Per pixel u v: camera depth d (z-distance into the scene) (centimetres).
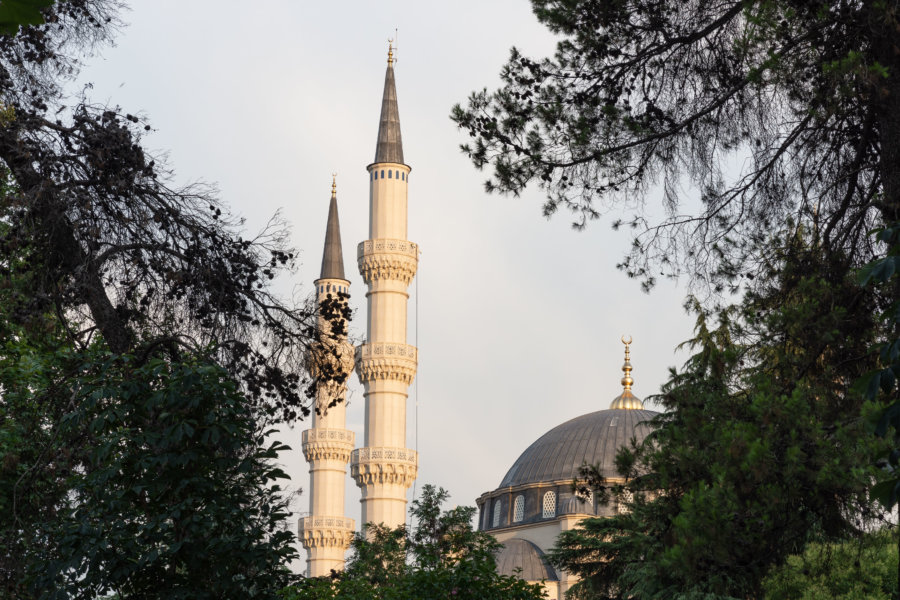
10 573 1752
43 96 1731
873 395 859
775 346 1574
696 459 1545
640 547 2112
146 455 1468
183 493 1494
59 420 1584
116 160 1652
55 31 1722
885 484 834
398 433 8862
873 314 1483
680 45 1609
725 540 1409
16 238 1631
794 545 1622
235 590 1486
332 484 9806
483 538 3812
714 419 1578
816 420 1449
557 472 8256
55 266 1681
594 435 8456
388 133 9462
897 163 1364
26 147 1609
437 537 3919
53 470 1616
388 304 9062
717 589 1858
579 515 7794
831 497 1432
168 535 1486
